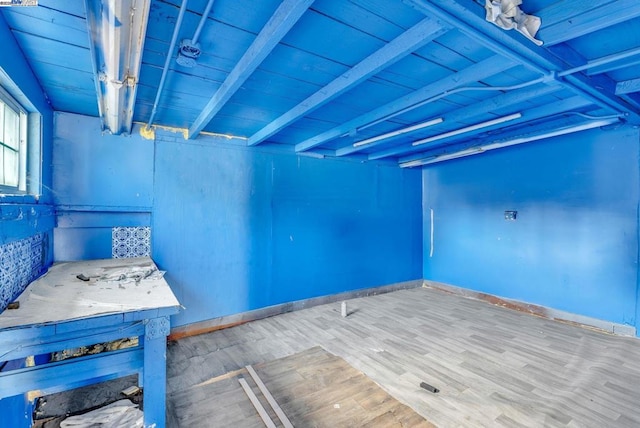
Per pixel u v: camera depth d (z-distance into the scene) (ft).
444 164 17.76
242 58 6.03
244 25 5.16
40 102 7.36
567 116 10.75
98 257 9.89
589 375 8.52
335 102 8.78
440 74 7.09
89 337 4.93
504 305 14.79
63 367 4.80
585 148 12.10
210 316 11.86
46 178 8.13
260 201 13.05
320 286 14.94
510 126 11.76
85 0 3.50
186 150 11.34
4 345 4.36
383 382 8.26
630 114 9.30
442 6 4.34
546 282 13.32
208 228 11.80
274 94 8.09
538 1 5.11
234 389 8.00
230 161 12.28
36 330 4.49
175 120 10.25
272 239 13.41
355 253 16.20
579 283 12.33
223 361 9.44
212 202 11.88
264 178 13.17
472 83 7.64
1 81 5.44
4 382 4.48
